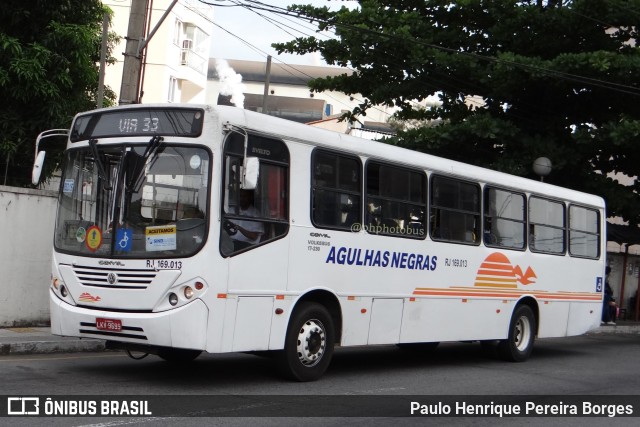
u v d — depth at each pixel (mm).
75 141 9578
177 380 9492
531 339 14289
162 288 8500
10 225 12789
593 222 16281
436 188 12000
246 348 8891
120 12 39531
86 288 9008
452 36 22000
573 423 8484
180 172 8719
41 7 14258
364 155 10625
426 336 11750
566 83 20906
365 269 10570
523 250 14000
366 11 20922
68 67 14531
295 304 9562
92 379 9211
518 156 21203
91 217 9141
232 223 8750
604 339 20484
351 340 10398
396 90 22453
